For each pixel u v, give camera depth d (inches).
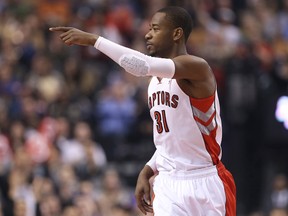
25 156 1218.0
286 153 1430.9
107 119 1435.8
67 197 1190.3
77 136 1350.9
